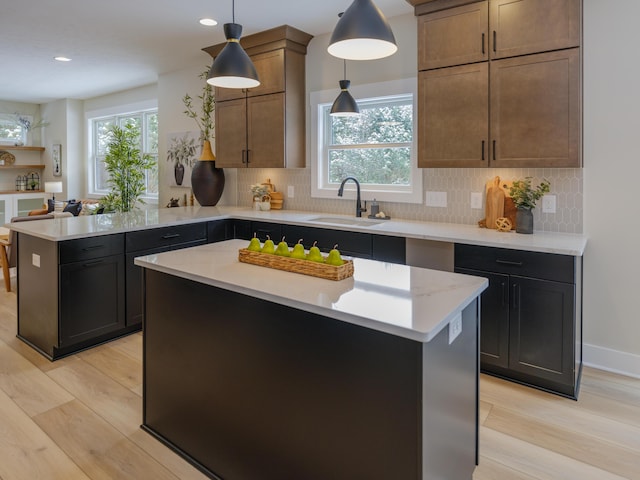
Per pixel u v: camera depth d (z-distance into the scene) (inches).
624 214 112.2
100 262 127.9
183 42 172.6
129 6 137.3
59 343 120.1
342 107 140.9
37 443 85.7
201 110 207.0
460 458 68.1
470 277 76.4
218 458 77.6
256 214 166.2
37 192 327.3
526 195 117.0
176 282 81.9
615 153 112.0
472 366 71.2
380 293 66.4
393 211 153.3
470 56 119.3
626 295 113.3
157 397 87.9
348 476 61.2
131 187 230.8
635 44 107.6
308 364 64.2
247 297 71.0
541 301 102.6
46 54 189.9
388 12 142.8
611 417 94.9
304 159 173.0
